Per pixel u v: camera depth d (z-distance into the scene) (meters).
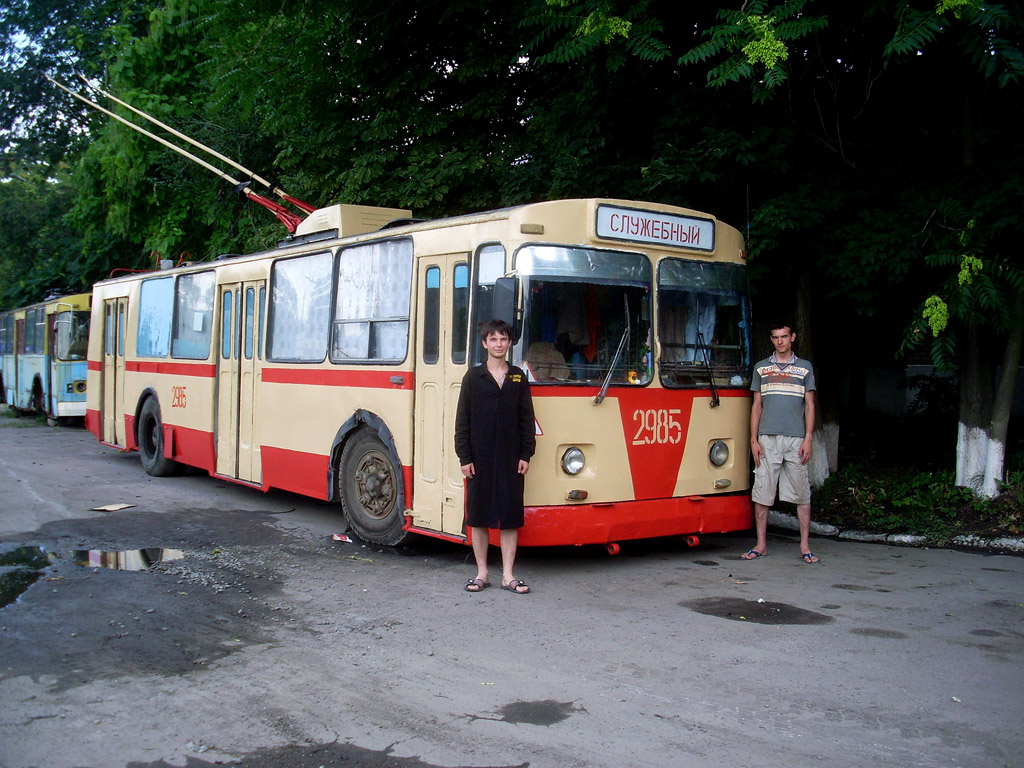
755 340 9.93
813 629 5.69
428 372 7.43
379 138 11.98
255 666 5.04
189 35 19.20
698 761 3.86
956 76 8.47
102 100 22.81
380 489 8.02
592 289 6.95
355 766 3.83
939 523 8.45
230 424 10.58
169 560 7.59
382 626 5.78
